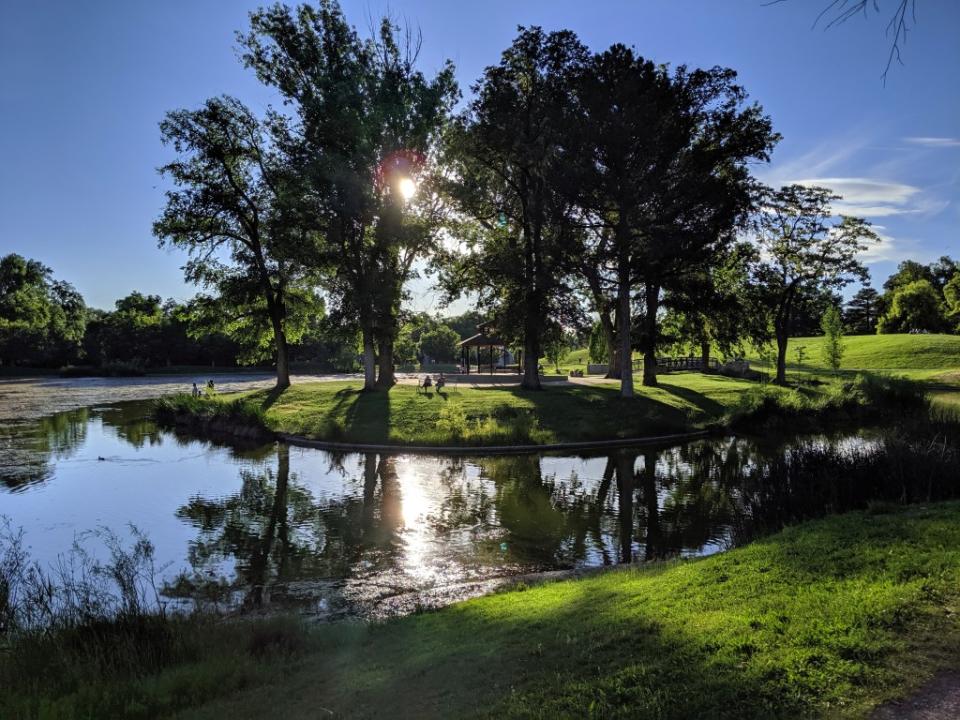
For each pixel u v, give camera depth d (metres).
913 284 96.88
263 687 6.04
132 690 6.11
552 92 32.81
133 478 21.00
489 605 8.52
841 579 6.28
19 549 13.17
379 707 5.09
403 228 35.72
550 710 4.43
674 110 31.98
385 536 14.31
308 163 35.34
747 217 34.00
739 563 7.40
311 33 36.81
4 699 5.97
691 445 27.00
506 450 25.88
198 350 101.62
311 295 43.88
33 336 95.69
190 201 38.41
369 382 38.62
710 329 42.69
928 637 4.88
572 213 34.06
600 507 16.83
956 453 12.06
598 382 47.09
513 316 35.47
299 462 23.95
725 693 4.34
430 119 36.47
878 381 33.97
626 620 6.18
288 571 12.00
